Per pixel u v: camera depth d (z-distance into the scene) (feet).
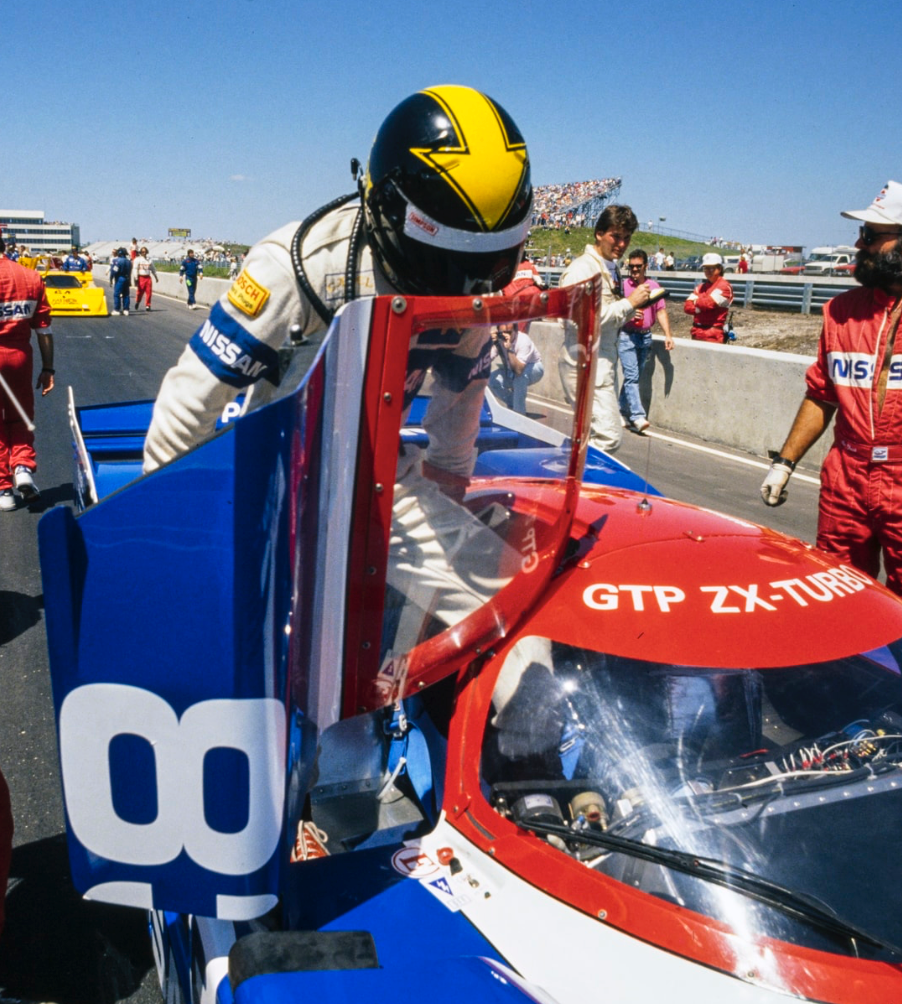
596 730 6.13
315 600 5.76
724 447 27.35
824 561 7.51
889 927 5.34
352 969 4.77
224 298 6.68
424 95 6.39
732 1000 4.99
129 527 5.09
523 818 5.95
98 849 5.61
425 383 5.95
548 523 6.70
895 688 6.55
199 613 5.18
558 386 6.57
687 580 6.88
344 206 6.77
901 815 5.88
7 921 8.58
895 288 10.23
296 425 5.05
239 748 5.34
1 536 18.88
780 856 5.57
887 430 10.60
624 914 5.37
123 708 5.34
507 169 6.22
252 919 5.72
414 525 6.07
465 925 5.58
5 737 11.63
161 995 7.74
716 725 6.16
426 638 6.31
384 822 7.63
